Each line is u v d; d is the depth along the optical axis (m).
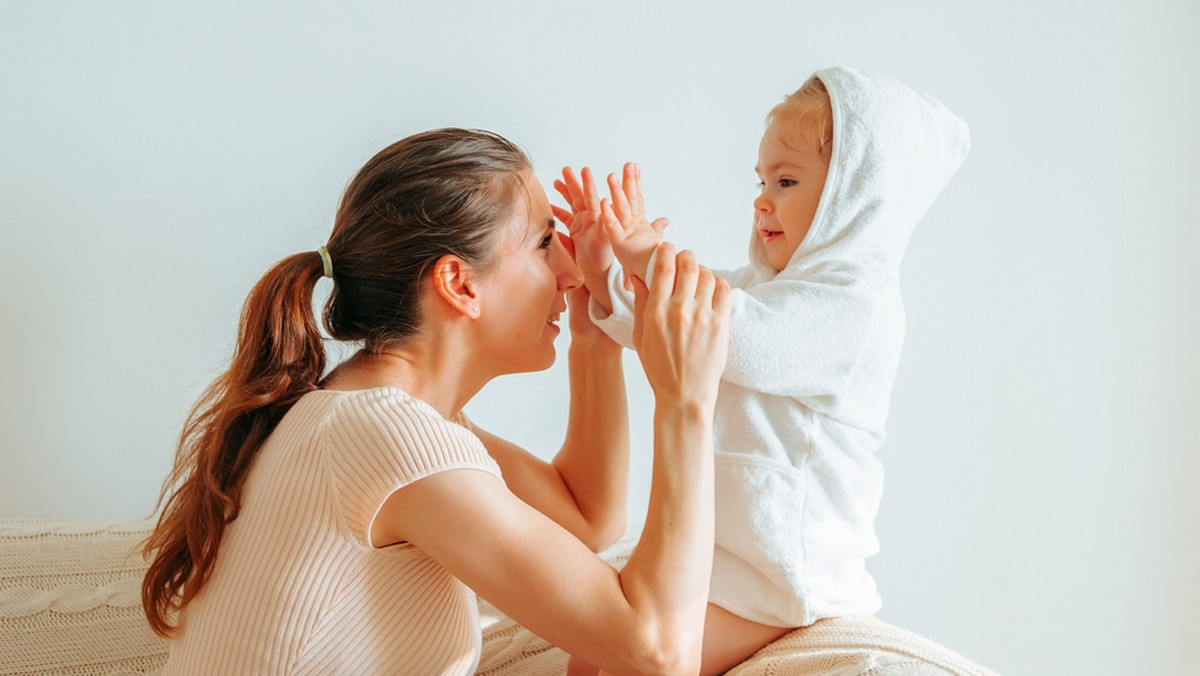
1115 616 2.05
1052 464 1.99
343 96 1.64
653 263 1.07
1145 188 1.98
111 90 1.55
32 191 1.53
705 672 1.16
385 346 1.04
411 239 1.01
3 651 1.27
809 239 1.20
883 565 1.94
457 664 0.99
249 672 0.89
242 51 1.59
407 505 0.88
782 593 1.15
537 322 1.09
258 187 1.62
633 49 1.73
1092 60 1.93
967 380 1.93
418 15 1.65
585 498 1.37
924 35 1.85
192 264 1.61
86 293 1.57
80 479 1.61
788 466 1.16
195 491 0.98
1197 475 2.05
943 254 1.90
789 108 1.23
